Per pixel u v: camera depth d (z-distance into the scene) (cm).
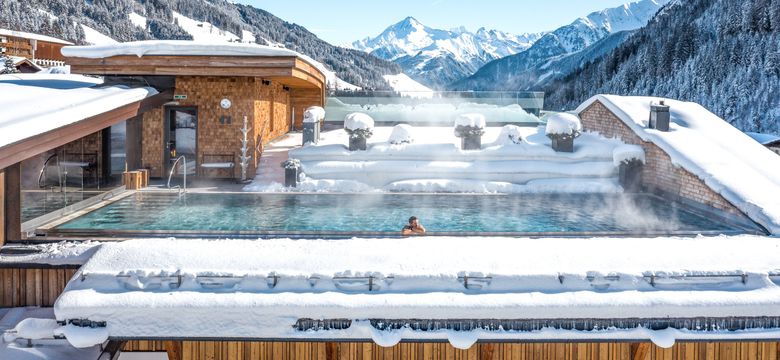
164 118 1645
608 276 776
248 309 738
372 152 1602
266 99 1895
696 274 779
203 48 1523
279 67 1541
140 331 736
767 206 1066
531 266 796
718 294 761
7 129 846
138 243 853
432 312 739
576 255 823
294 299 745
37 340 779
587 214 1235
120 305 735
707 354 868
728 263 814
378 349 849
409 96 2625
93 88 1391
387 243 861
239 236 982
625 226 1109
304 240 880
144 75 1625
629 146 1549
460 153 1605
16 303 878
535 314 742
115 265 793
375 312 740
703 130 1546
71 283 768
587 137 1847
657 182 1488
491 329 747
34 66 5359
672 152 1367
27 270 874
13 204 917
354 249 836
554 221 1159
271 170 1648
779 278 791
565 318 745
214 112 1636
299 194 1448
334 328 743
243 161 1603
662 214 1233
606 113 1842
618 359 877
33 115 963
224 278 771
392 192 1495
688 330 750
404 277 773
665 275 777
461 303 743
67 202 1168
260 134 1748
